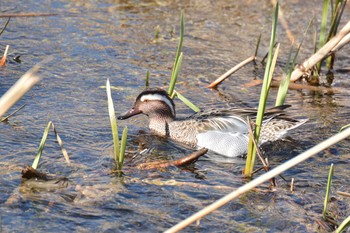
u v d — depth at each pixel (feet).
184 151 46.80
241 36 70.03
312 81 60.49
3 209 34.83
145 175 40.29
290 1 78.18
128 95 55.16
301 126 50.34
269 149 46.60
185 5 77.51
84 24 70.03
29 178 38.29
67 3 75.20
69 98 53.36
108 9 74.74
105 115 50.83
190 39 68.64
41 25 68.69
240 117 48.42
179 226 25.94
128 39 67.41
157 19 73.05
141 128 50.34
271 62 37.29
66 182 38.45
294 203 37.40
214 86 58.44
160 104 49.83
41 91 54.13
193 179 40.29
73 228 33.63
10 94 21.95
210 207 25.90
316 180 40.70
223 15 75.31
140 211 35.68
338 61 65.82
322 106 54.85
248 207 36.76
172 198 37.29
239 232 34.17
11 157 41.50
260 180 25.62
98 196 37.04
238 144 47.14
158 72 60.59
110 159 42.39
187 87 58.08
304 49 67.26
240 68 60.39
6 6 71.72
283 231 34.50
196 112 50.78
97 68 60.29
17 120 47.91
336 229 34.32
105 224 34.19
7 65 58.95
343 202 37.78
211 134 48.01
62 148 39.19
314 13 75.36
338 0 58.08
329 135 48.75
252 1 78.38
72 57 62.18
